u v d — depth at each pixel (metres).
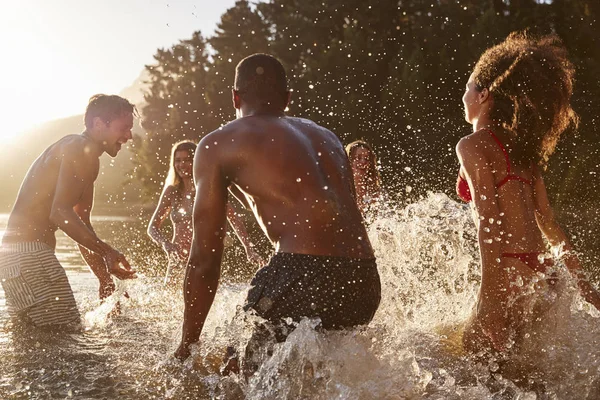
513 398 2.25
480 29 25.38
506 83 2.97
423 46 28.77
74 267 7.09
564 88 2.99
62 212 3.72
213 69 39.19
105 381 2.46
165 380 2.47
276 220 2.47
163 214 5.35
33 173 3.96
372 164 5.07
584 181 20.56
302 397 2.22
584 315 2.76
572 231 11.25
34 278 3.71
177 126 40.25
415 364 2.31
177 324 3.70
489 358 2.61
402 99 24.70
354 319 2.42
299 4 34.06
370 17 31.73
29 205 3.86
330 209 2.44
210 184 2.55
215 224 2.56
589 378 2.38
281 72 2.78
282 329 2.40
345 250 2.42
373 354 2.32
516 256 2.78
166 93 44.88
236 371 2.52
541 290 2.70
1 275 3.73
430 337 2.91
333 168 2.55
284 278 2.38
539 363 2.53
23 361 2.76
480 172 2.87
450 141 23.80
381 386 2.20
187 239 5.29
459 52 26.28
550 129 3.00
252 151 2.51
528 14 26.50
